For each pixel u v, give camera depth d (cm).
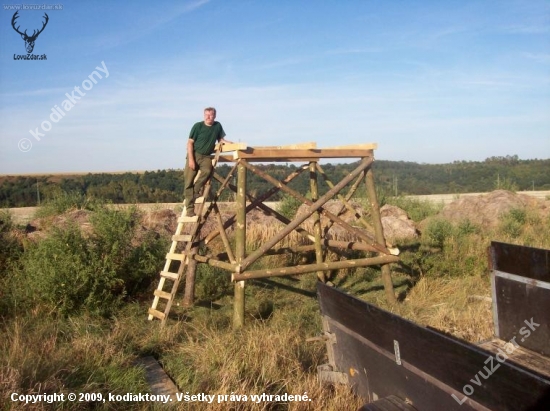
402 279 1008
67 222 991
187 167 856
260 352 580
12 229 1122
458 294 885
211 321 774
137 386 525
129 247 976
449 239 1258
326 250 1127
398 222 1453
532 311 530
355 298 421
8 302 802
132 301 901
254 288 970
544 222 1628
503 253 556
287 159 797
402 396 385
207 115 837
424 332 347
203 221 827
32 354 541
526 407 281
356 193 2150
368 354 423
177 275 793
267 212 942
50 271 797
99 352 588
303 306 855
